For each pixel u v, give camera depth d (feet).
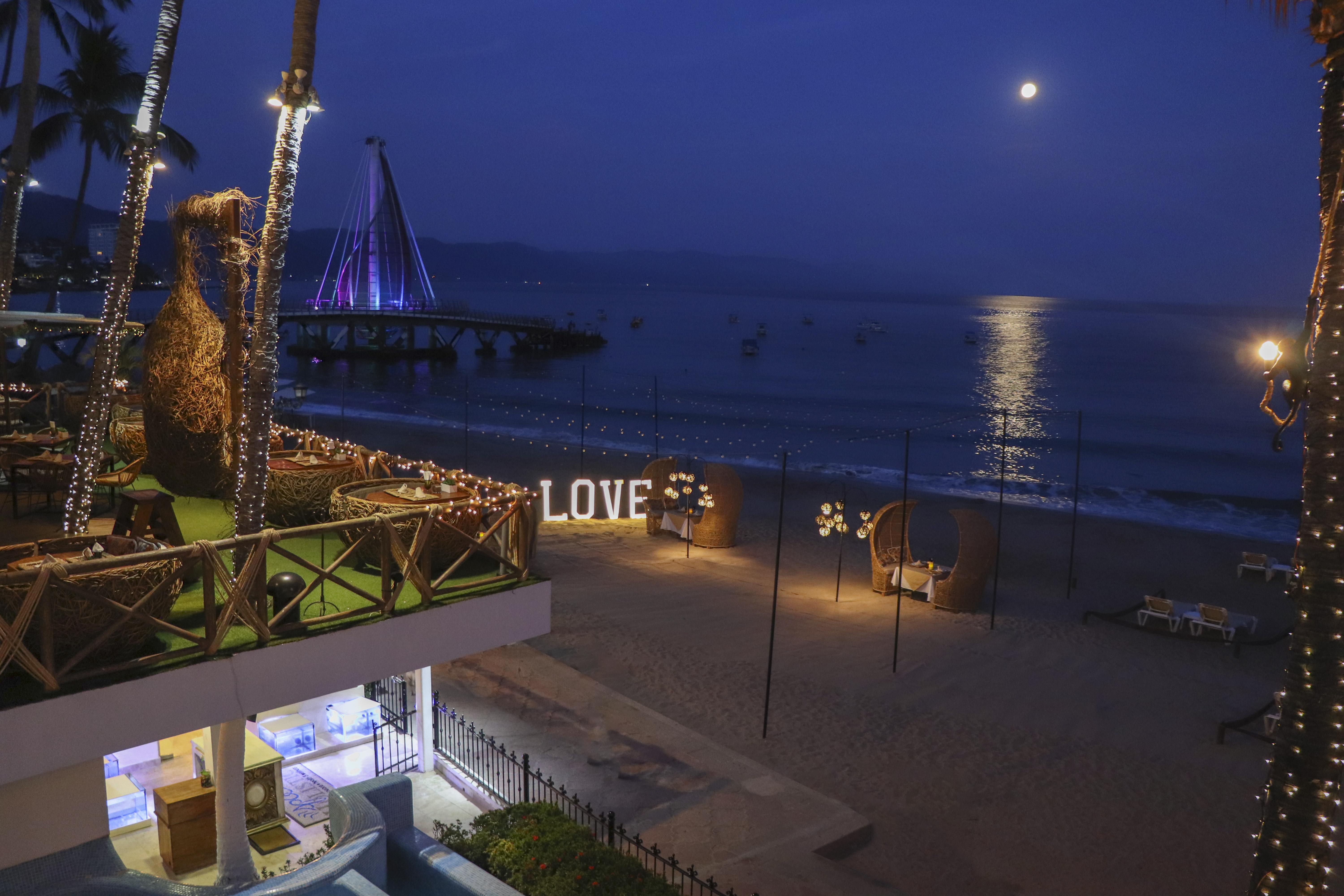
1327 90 16.57
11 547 21.65
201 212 29.60
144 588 19.74
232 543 20.45
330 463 34.27
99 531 30.19
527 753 39.75
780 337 484.74
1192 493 120.47
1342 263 15.83
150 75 25.88
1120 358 366.84
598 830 33.63
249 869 24.63
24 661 17.79
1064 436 174.70
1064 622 64.80
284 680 21.38
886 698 49.11
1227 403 226.99
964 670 53.67
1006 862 34.17
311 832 30.86
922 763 41.88
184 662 19.94
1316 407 16.28
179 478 31.78
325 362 325.83
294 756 36.01
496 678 48.55
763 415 201.67
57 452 40.93
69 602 18.62
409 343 335.47
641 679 50.42
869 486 119.14
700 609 63.41
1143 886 32.81
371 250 405.59
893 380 280.51
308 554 30.01
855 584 73.00
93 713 18.57
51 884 21.15
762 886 30.58
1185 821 37.45
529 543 26.55
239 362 30.60
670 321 629.51
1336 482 16.05
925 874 33.09
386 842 26.76
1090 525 97.91
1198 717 47.96
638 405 214.28
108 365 25.64
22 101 63.82
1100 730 46.03
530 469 124.57
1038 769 41.78
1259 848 17.19
